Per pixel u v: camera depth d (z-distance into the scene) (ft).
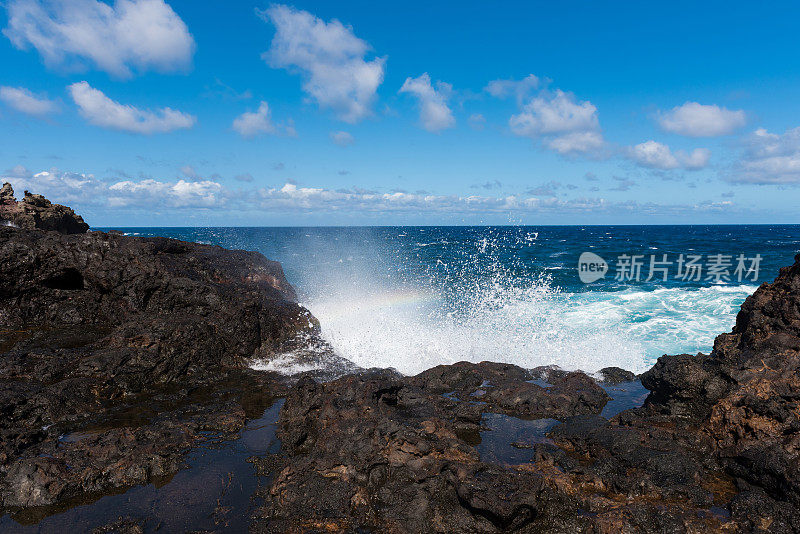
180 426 23.30
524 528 16.33
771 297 25.26
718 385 22.61
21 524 16.75
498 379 30.86
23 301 37.37
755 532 15.10
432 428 21.26
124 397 27.94
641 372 35.24
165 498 18.26
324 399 24.11
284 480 18.58
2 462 19.65
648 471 18.65
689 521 15.62
